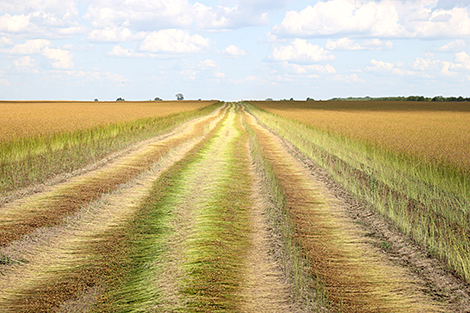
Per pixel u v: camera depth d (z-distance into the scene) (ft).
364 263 21.93
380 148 57.16
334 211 33.01
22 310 16.30
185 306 16.29
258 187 41.52
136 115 129.70
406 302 17.34
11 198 33.83
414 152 51.19
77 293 17.83
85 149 59.31
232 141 83.30
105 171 47.06
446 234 25.46
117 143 68.74
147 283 18.71
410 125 110.73
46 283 18.95
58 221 27.91
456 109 293.84
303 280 19.22
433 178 39.73
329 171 48.60
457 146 57.88
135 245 24.12
